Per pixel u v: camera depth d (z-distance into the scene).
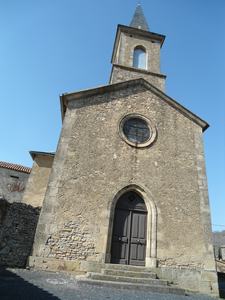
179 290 7.10
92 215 8.67
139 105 11.38
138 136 10.75
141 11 19.83
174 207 9.45
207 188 10.05
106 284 6.68
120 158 9.91
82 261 7.98
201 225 9.30
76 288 6.02
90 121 10.36
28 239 8.74
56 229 8.23
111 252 8.70
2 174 20.91
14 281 6.07
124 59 15.02
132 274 7.63
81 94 10.78
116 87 11.43
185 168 10.31
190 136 11.11
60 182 8.93
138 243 8.97
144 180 9.71
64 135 9.79
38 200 12.88
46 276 7.03
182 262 8.59
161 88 13.97
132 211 9.41
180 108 11.57
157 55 15.67
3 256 7.95
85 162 9.48
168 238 8.88
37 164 13.84
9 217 8.45
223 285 11.20
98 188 9.16
